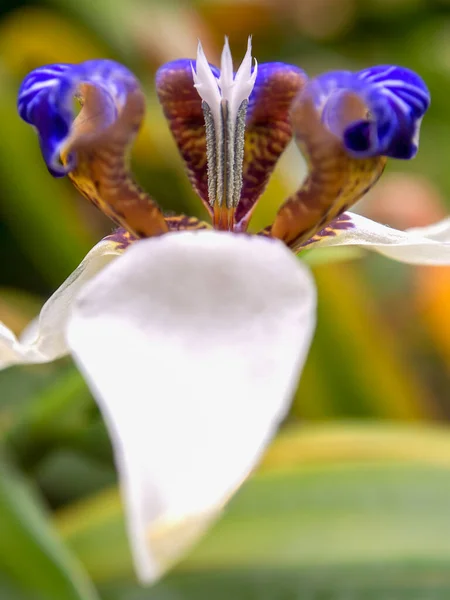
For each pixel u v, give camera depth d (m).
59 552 0.21
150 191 0.34
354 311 0.27
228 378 0.15
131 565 0.22
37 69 0.19
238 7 0.45
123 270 0.16
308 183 0.19
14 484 0.21
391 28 0.49
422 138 0.44
